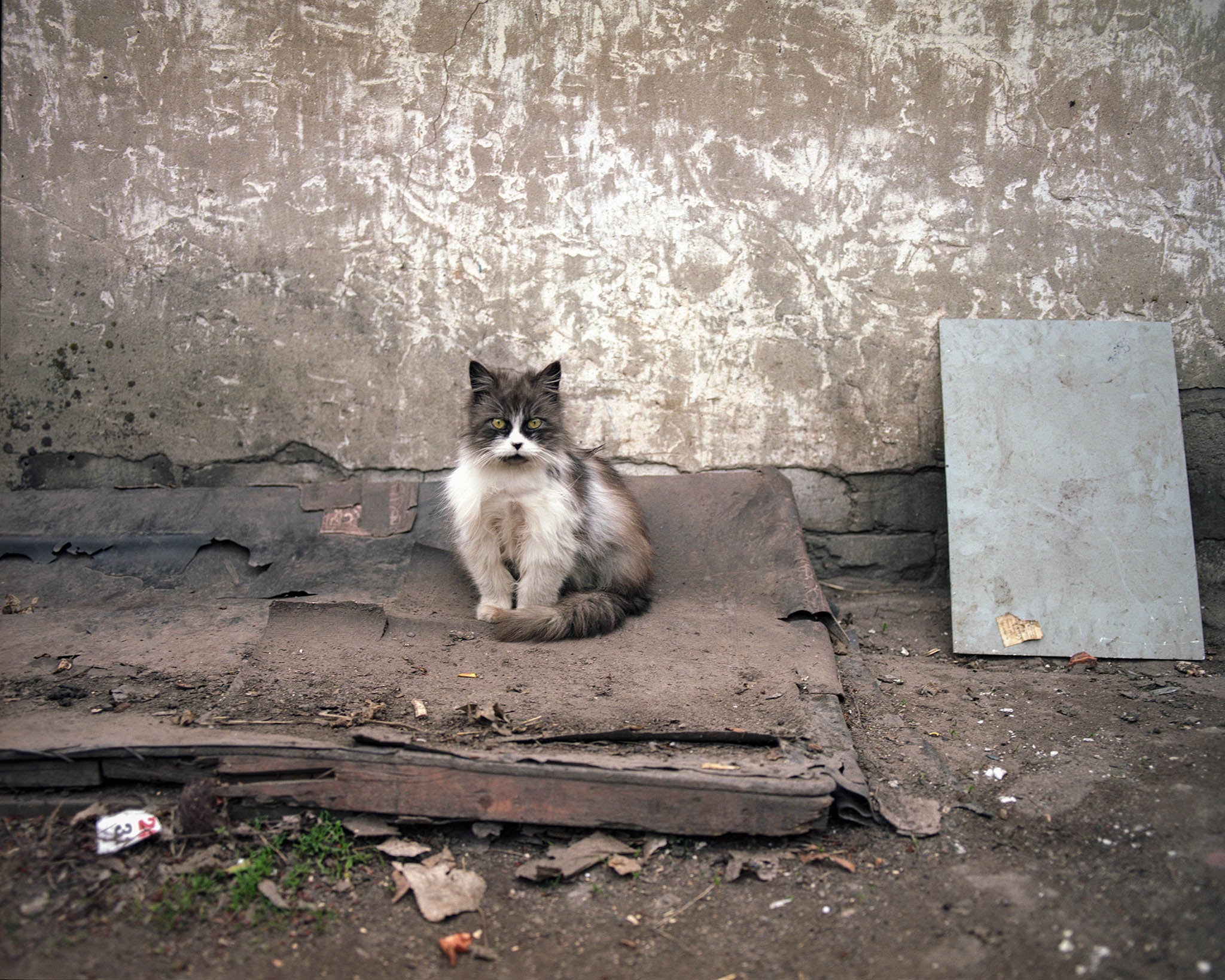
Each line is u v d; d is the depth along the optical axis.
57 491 4.36
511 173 4.34
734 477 4.36
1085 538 3.90
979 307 4.32
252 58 4.29
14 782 2.61
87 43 4.29
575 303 4.39
